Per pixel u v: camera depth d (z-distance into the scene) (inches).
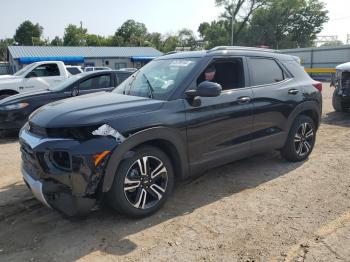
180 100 158.2
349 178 191.3
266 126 194.5
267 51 209.0
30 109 308.0
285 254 122.0
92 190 132.0
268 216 150.3
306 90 216.7
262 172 205.2
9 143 300.5
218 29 2265.0
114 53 1788.9
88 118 136.3
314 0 2316.7
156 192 152.2
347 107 392.5
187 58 179.3
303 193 173.5
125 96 167.0
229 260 120.0
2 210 163.2
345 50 1344.7
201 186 185.9
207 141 166.7
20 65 1528.1
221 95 172.4
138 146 146.3
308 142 225.5
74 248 130.3
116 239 135.2
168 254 124.5
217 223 145.5
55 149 131.9
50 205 138.9
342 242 128.0
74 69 576.1
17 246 133.3
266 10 2223.2
